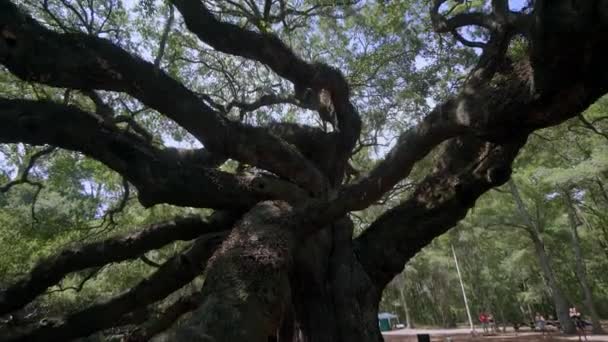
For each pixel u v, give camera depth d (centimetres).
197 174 646
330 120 888
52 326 738
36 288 720
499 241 3659
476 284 4384
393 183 609
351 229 777
